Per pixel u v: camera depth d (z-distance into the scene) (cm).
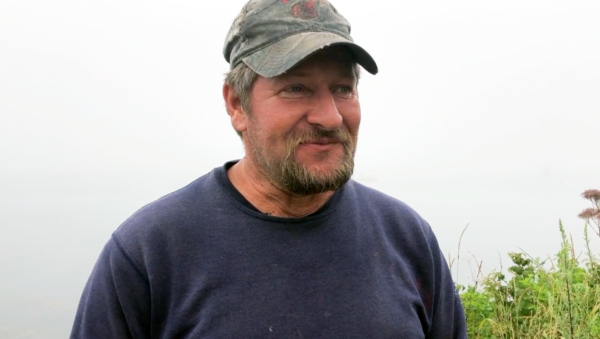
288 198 159
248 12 155
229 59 169
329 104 148
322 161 149
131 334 150
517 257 305
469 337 278
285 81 148
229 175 169
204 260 148
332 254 153
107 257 154
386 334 148
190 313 144
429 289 171
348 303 148
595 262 288
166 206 158
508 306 284
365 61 152
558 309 232
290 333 141
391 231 171
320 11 154
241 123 164
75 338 150
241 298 143
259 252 149
